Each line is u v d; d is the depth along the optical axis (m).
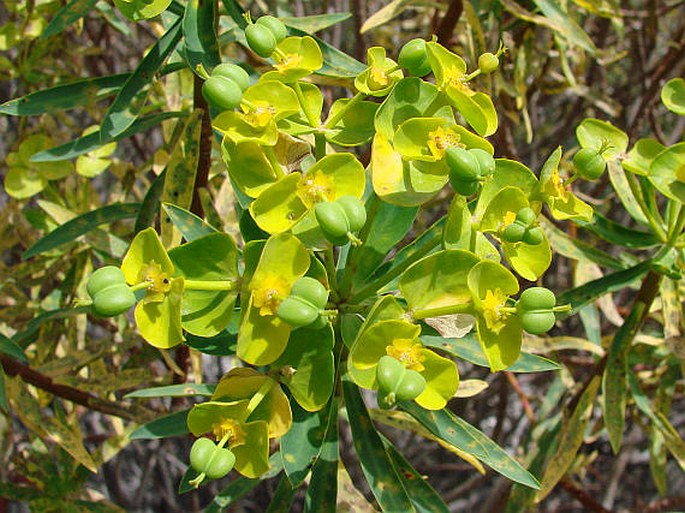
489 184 0.10
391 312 0.09
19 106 0.12
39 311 0.17
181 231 0.11
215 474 0.08
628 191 0.14
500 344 0.09
